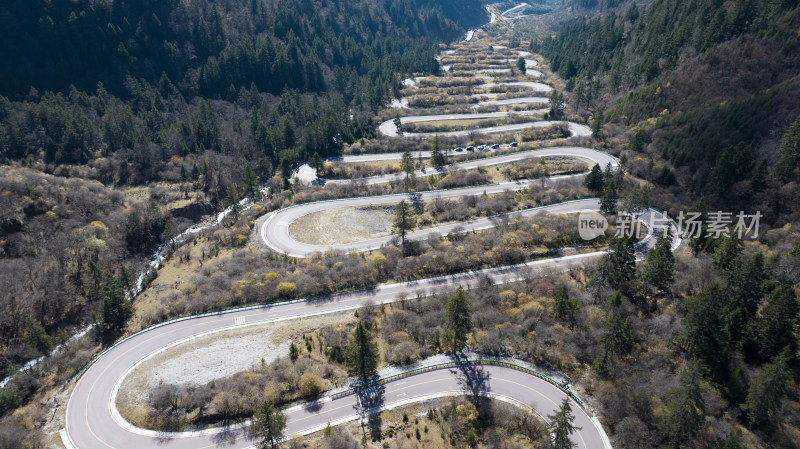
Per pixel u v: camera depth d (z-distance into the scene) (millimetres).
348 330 84750
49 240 109438
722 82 146500
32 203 115750
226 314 91000
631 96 178375
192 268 109500
